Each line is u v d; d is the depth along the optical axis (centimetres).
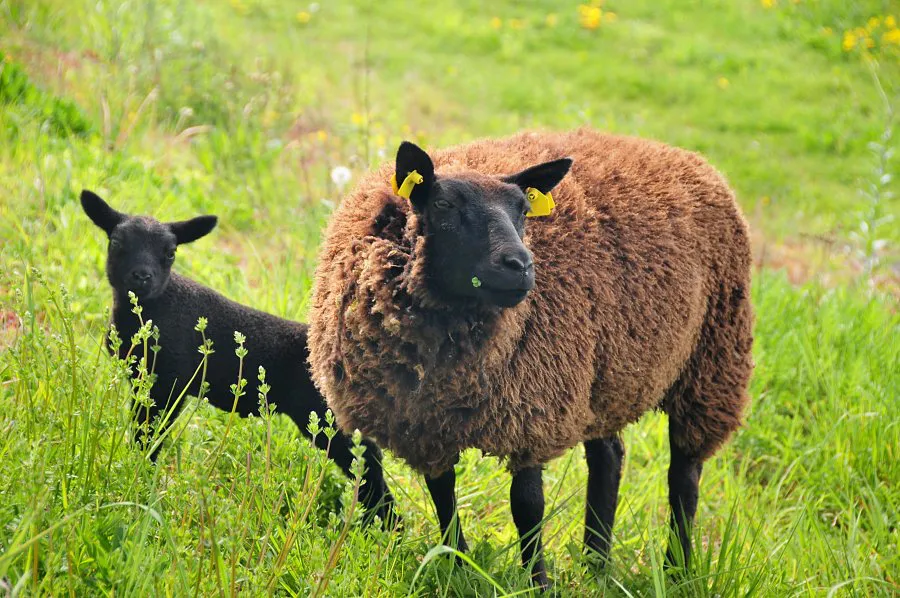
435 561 680
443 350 657
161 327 811
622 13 3547
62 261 1019
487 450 690
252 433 637
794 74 3094
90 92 1566
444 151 775
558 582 740
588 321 709
